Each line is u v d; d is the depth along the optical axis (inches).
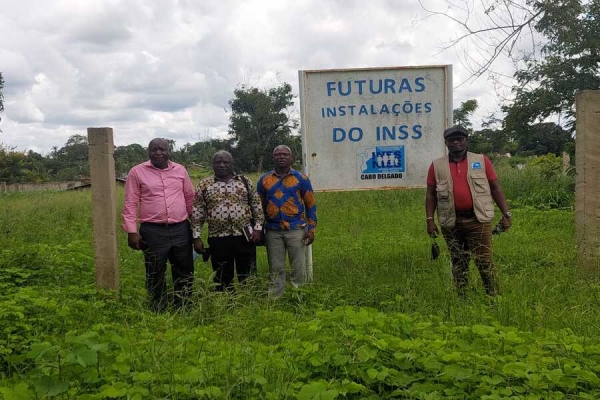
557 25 556.7
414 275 273.1
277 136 1546.5
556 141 898.1
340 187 318.0
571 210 576.7
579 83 787.4
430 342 166.9
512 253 362.3
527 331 201.3
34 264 325.1
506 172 784.3
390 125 315.9
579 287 257.6
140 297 259.4
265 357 157.0
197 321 212.1
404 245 389.4
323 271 324.5
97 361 147.6
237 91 1561.3
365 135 316.5
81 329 203.6
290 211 283.0
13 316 202.1
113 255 279.0
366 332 168.1
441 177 274.7
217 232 275.3
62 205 692.7
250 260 280.5
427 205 283.7
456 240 271.0
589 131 289.3
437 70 313.0
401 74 313.7
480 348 166.6
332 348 157.6
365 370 152.9
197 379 143.6
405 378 150.5
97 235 279.0
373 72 314.2
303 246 287.1
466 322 210.4
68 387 140.5
